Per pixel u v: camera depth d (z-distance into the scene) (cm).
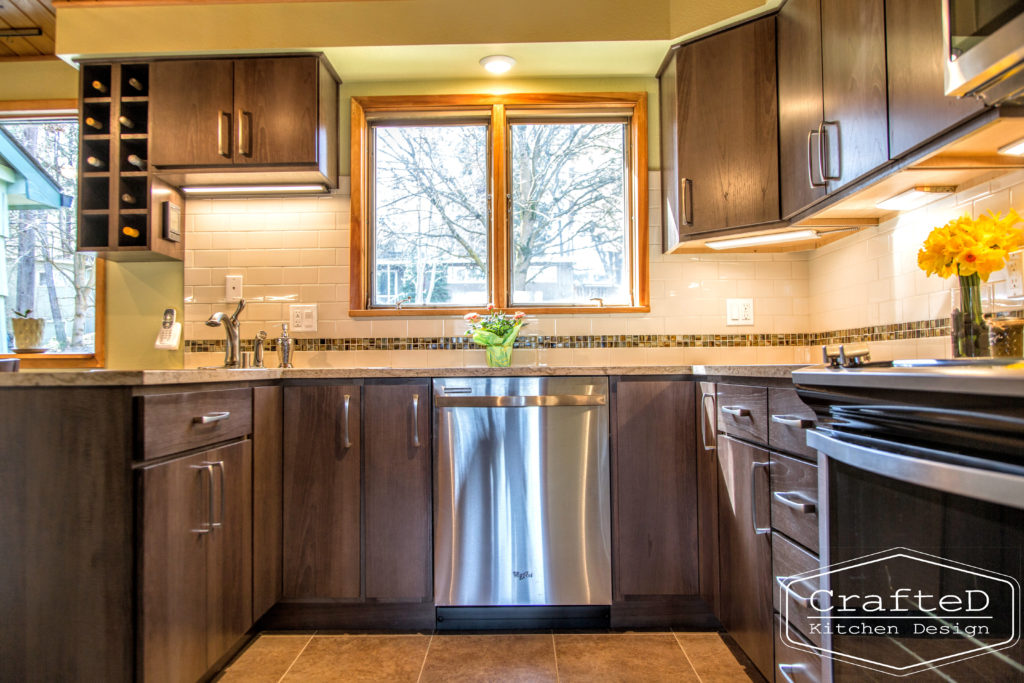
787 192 213
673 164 248
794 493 135
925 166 149
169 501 139
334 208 269
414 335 265
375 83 270
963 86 114
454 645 196
